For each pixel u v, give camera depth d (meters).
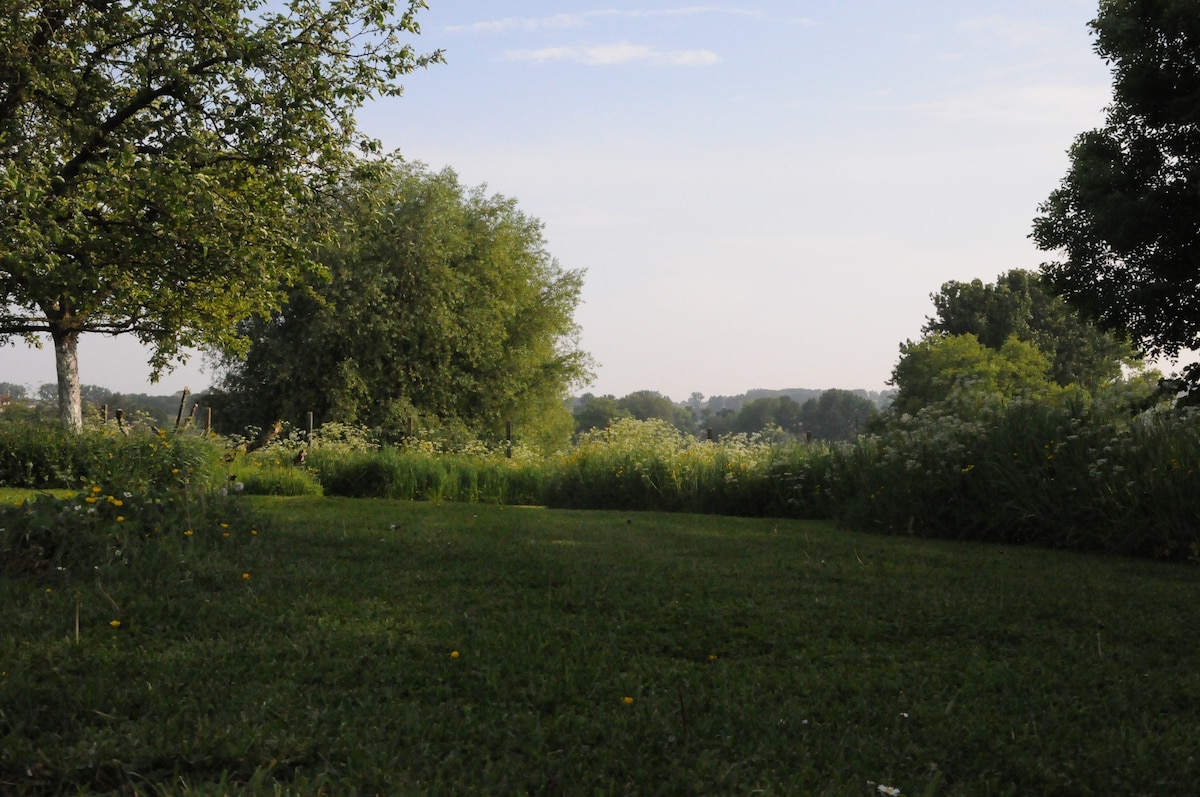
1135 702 4.02
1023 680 4.30
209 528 7.57
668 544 8.95
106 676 3.99
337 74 17.41
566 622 5.32
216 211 16.75
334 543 8.09
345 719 3.56
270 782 2.97
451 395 40.72
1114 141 10.19
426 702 3.89
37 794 2.87
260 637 4.76
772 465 14.11
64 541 6.43
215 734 3.29
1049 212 10.65
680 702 3.83
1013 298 57.06
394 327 38.59
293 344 39.28
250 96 16.81
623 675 4.28
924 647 4.97
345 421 37.00
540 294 48.28
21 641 4.54
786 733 3.57
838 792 2.98
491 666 4.34
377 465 16.59
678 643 4.96
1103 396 10.45
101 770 2.99
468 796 2.94
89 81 16.67
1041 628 5.38
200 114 17.22
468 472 16.92
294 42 17.22
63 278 16.44
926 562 8.02
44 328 21.77
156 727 3.33
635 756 3.27
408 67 17.69
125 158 15.22
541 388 46.84
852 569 7.47
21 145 16.00
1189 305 9.90
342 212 19.83
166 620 5.08
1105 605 6.07
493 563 7.32
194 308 21.59
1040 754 3.41
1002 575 7.33
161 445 13.95
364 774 3.02
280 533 8.37
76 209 15.75
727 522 11.66
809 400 106.38
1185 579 7.31
